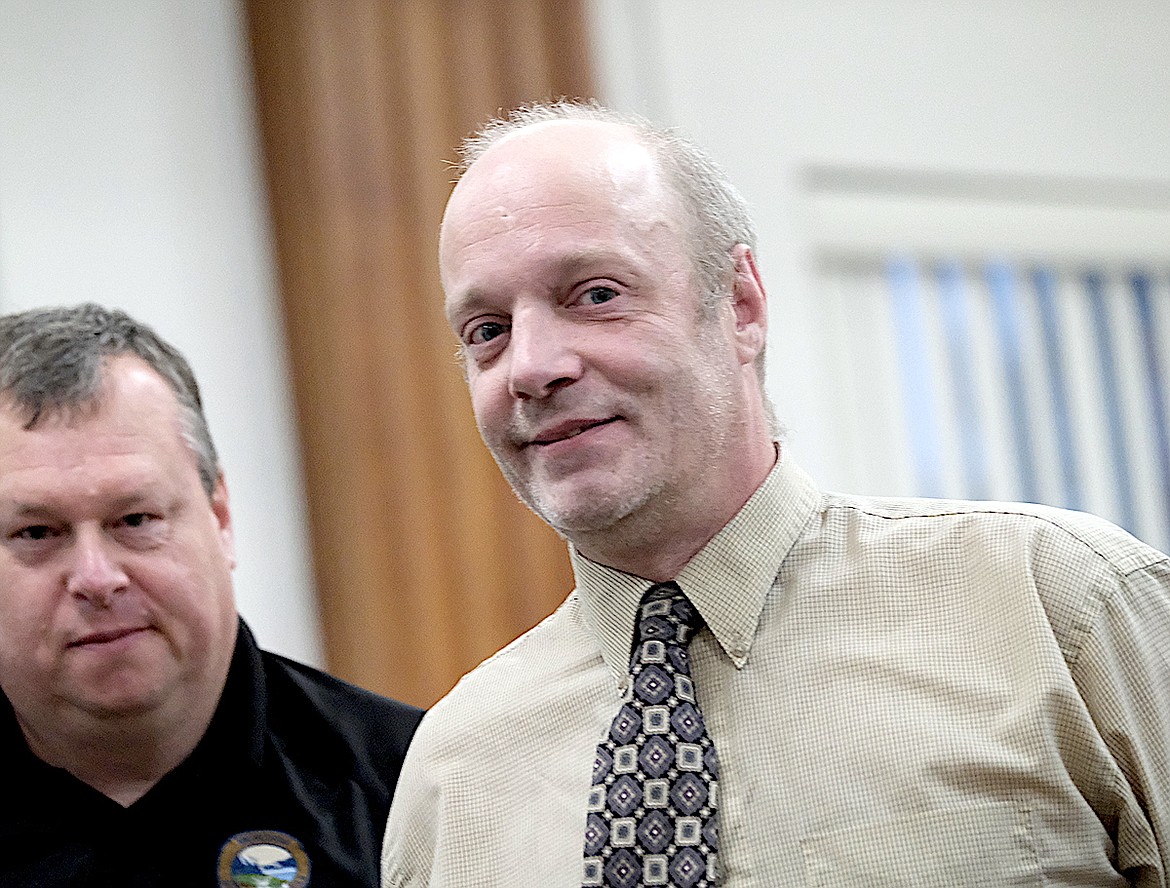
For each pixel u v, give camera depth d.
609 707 2.09
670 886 1.88
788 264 5.93
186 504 2.47
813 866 1.89
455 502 5.04
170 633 2.43
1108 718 1.89
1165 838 1.87
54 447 2.38
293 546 4.90
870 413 6.11
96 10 4.82
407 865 2.22
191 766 2.58
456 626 5.00
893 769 1.91
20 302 4.59
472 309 2.03
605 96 5.55
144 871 2.53
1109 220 6.60
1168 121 6.71
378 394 4.96
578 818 2.02
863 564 2.07
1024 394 6.41
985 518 2.04
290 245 4.93
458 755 2.19
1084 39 6.59
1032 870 1.85
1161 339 6.72
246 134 4.98
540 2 5.41
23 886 2.51
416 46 5.15
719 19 5.94
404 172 5.09
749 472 2.10
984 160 6.31
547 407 1.96
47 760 2.58
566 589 5.20
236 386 4.86
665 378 1.98
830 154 6.05
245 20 5.00
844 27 6.15
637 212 2.02
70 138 4.73
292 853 2.55
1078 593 1.93
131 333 2.57
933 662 1.96
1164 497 6.62
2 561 2.40
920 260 6.29
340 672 4.84
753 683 2.02
